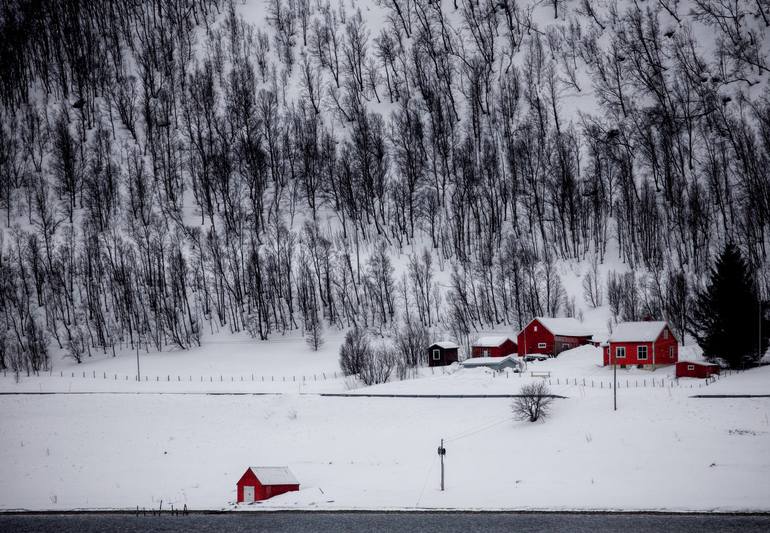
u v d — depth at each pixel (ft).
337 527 547.49
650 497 570.87
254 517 578.66
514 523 540.93
